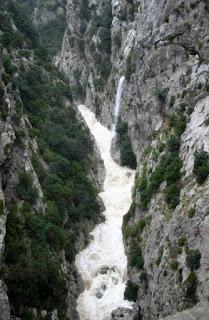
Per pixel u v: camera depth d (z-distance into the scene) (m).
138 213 58.66
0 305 36.78
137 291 51.12
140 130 74.31
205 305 21.23
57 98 78.00
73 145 70.00
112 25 99.44
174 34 64.69
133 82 77.19
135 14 89.38
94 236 61.88
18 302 41.34
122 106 84.56
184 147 54.22
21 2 158.25
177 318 20.19
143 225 55.38
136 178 67.88
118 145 81.38
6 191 47.06
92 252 59.06
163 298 44.16
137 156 75.38
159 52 67.06
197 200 44.59
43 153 62.59
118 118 85.81
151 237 51.34
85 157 73.25
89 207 63.53
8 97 52.25
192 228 43.59
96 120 98.69
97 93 101.31
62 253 51.56
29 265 43.31
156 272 47.16
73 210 59.94
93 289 53.53
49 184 58.03
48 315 43.50
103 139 89.38
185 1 63.50
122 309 48.25
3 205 41.56
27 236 46.94
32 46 84.06
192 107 58.19
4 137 46.59
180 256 44.06
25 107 68.81
